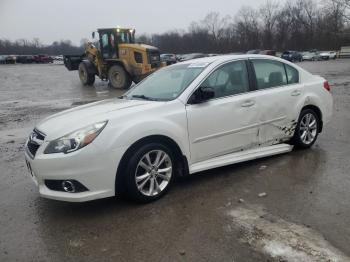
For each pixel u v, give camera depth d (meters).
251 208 4.13
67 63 22.98
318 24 75.44
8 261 3.33
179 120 4.55
